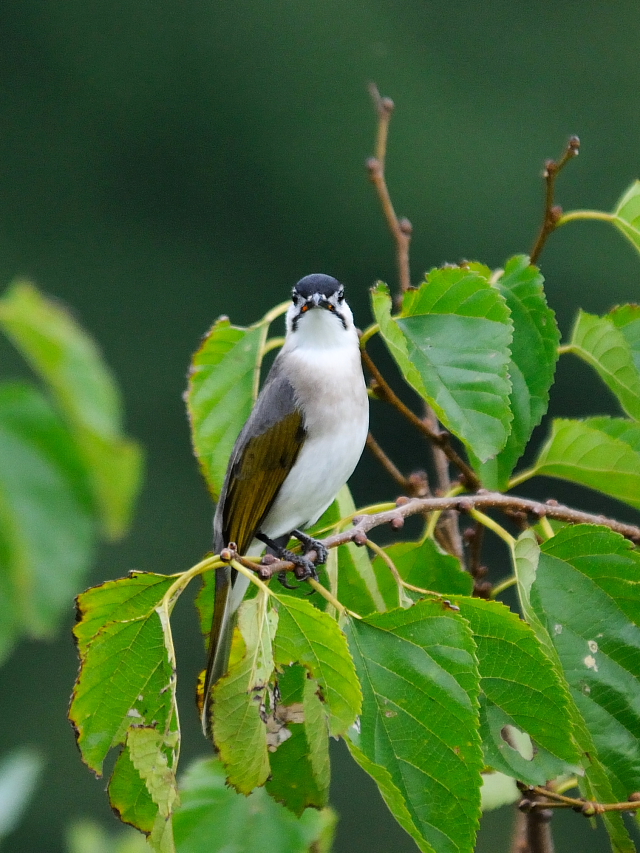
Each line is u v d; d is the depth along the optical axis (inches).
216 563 222.7
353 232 1200.8
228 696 213.2
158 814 204.5
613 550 255.1
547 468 303.3
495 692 233.1
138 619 215.8
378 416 981.8
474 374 272.8
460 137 1163.3
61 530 150.3
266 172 1221.1
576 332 308.0
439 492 316.8
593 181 1147.9
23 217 1208.2
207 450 308.2
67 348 162.7
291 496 362.0
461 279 281.7
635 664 248.4
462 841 212.1
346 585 284.8
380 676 222.2
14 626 145.6
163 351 1183.6
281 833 270.7
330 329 369.7
